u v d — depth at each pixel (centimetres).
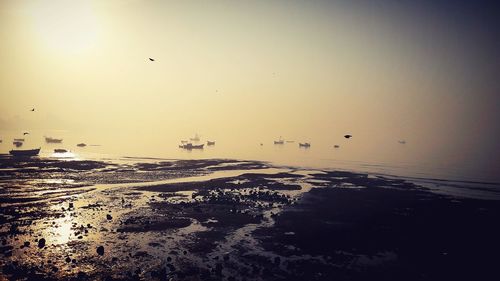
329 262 2403
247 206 3975
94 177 5803
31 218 3244
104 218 3325
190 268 2238
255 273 2186
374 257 2514
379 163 9206
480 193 4953
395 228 3219
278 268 2275
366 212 3788
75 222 3166
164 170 7006
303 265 2339
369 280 2134
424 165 8638
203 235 2916
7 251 2420
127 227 3069
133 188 4944
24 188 4666
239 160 9588
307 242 2805
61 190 4619
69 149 11638
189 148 14050
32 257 2331
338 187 5372
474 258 2519
